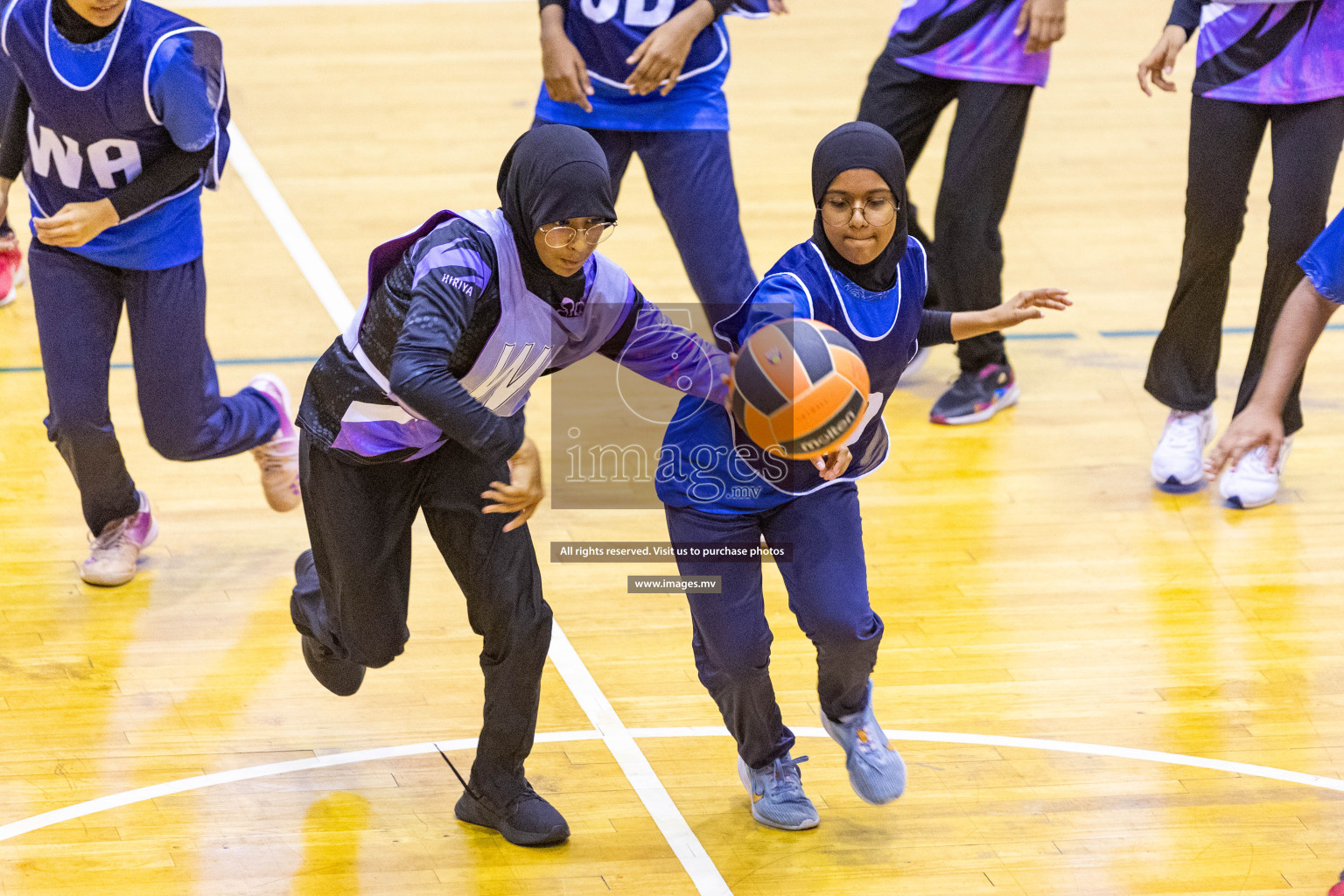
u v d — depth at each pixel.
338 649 10.19
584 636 12.34
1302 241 13.82
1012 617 12.68
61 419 12.05
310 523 9.45
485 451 7.97
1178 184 23.42
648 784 10.52
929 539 13.89
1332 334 18.27
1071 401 16.69
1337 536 14.06
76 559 13.18
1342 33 13.38
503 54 29.23
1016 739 11.07
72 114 11.11
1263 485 14.45
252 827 9.93
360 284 18.97
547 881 9.48
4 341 17.28
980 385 16.19
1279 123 13.78
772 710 9.80
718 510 9.31
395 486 9.19
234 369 16.55
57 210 11.69
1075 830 10.07
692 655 12.13
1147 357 17.72
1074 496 14.73
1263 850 9.90
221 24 30.56
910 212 16.16
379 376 8.74
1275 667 12.05
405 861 9.65
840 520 9.36
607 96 13.99
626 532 13.96
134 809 10.05
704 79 14.05
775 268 9.26
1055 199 22.66
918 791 10.46
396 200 21.80
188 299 12.02
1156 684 11.79
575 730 11.12
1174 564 13.55
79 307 11.83
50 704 11.20
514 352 8.60
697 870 9.62
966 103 15.23
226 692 11.45
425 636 12.29
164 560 13.27
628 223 21.27
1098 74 28.91
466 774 10.59
